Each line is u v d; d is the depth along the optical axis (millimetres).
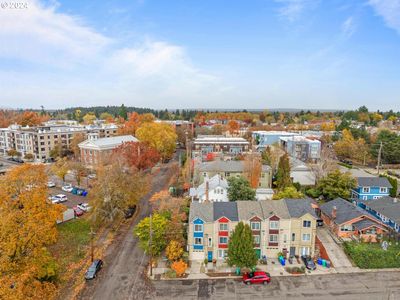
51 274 29422
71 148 95875
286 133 110938
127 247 39656
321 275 33406
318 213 48188
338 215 42875
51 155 94375
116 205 46156
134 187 48812
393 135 87875
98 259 35938
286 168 55844
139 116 149125
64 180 68438
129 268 34750
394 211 43219
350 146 88125
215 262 36031
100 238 42062
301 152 87625
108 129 118438
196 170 62062
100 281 32156
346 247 37719
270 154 70625
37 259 27625
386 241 38344
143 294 30094
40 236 27734
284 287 31266
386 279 32594
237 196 46812
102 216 45062
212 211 37781
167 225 37656
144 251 38375
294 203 38844
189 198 51594
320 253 37625
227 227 36375
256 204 38688
